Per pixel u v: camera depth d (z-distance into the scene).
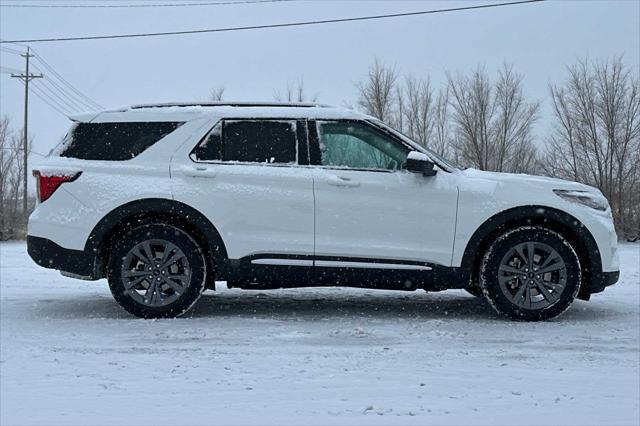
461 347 4.80
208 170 5.81
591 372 4.12
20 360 4.37
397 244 5.78
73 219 5.77
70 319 5.90
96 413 3.28
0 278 9.12
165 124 5.97
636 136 25.41
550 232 5.79
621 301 7.08
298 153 5.89
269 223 5.78
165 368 4.15
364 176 5.82
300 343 4.90
